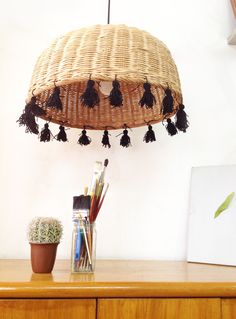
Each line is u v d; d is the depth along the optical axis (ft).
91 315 2.37
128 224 4.22
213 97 4.58
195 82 4.59
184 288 2.43
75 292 2.36
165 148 4.41
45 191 4.20
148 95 2.46
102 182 3.21
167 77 2.64
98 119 3.77
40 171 4.23
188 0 4.78
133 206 4.26
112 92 2.40
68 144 4.31
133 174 4.33
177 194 4.33
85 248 3.03
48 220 3.04
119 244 4.18
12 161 4.21
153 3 4.70
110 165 4.32
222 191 3.96
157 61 2.64
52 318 2.35
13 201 4.14
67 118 3.61
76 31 2.70
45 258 2.94
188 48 4.66
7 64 4.40
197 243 3.91
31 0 4.56
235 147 4.49
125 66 2.48
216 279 2.67
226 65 4.67
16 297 2.34
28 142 4.27
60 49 2.63
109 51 2.52
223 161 4.45
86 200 3.08
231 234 3.73
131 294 2.39
